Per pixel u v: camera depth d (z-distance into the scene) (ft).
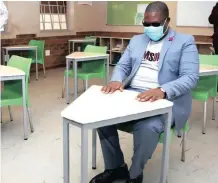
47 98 13.82
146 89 6.51
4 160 7.59
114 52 24.61
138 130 5.57
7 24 18.79
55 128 9.93
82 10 24.71
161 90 5.68
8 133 9.44
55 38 22.62
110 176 6.35
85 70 13.26
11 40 19.21
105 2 25.22
